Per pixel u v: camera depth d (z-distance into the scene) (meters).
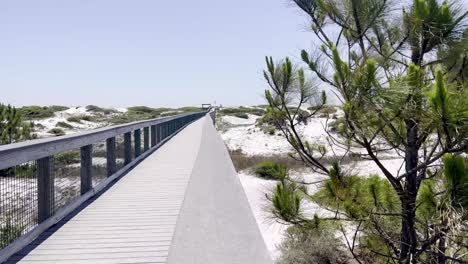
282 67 4.27
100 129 6.03
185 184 6.49
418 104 2.80
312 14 4.02
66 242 3.71
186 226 3.87
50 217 4.18
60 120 34.16
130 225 4.24
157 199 5.44
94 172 5.95
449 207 2.60
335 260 4.89
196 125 26.84
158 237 3.85
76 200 4.99
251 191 9.63
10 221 3.42
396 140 3.47
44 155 3.94
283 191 4.41
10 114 14.59
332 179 4.01
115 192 5.90
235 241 3.41
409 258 3.41
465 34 2.91
